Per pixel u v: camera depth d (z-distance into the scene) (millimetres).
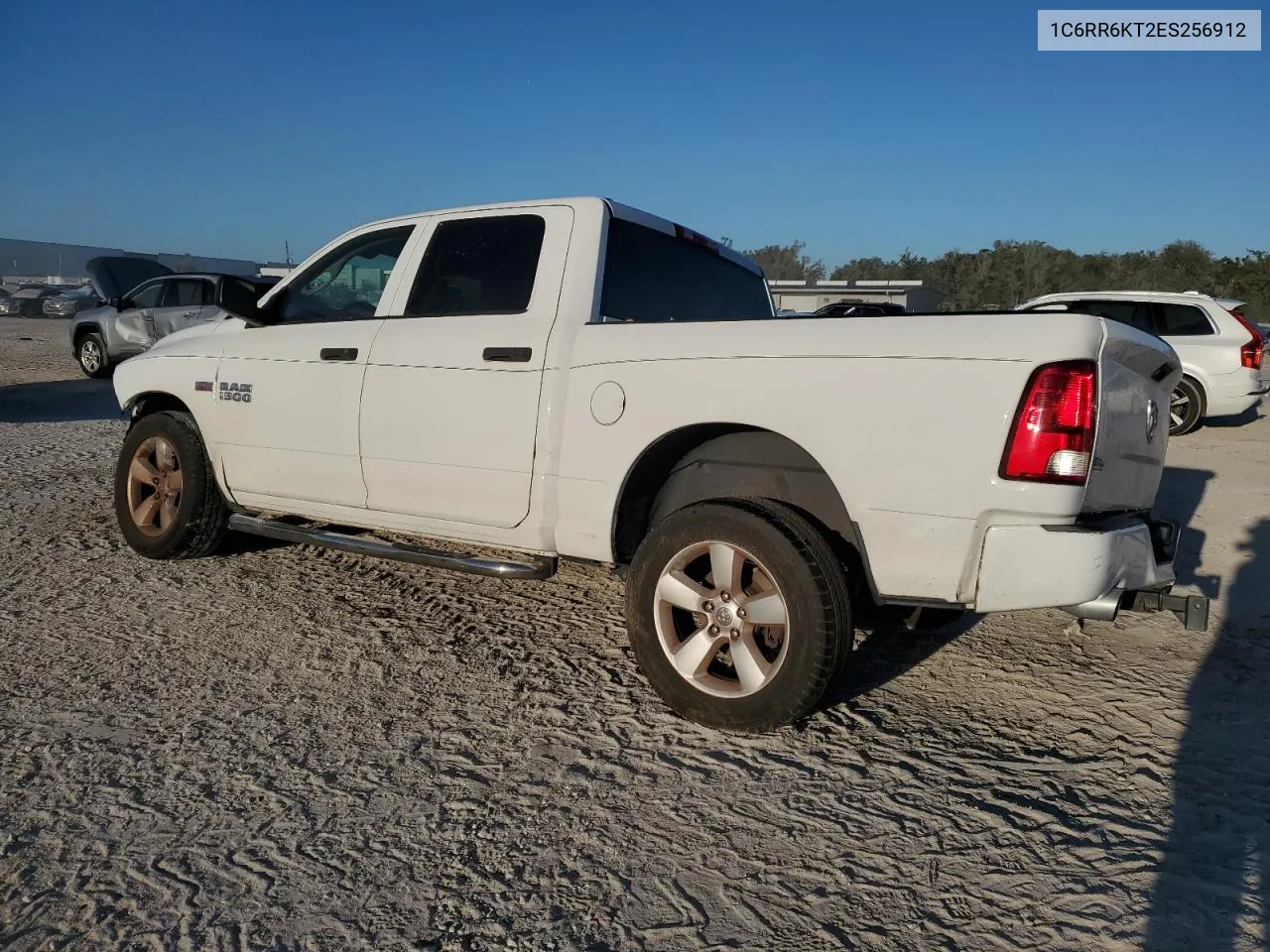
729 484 3562
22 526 6125
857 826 2775
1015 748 3287
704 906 2402
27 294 40781
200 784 2949
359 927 2309
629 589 3521
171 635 4219
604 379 3600
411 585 5020
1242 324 11703
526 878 2514
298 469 4617
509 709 3535
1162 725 3479
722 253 4879
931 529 2973
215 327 5270
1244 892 2457
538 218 4148
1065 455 2797
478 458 3949
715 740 3309
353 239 4785
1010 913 2379
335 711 3490
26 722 3342
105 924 2307
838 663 3154
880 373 3033
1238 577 5418
